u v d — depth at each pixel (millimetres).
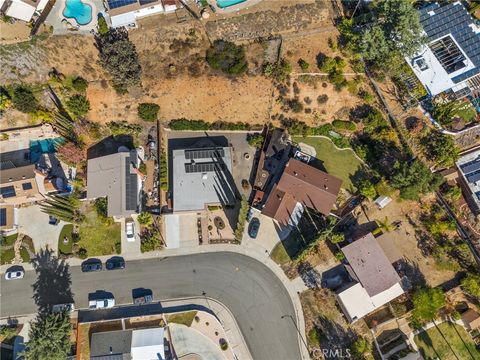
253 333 72938
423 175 69312
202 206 75500
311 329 72188
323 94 76688
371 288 67875
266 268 74812
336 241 71625
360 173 76812
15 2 72188
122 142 79250
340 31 76125
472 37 75125
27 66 75250
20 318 74625
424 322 70688
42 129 77250
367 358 70062
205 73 76625
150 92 77375
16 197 73188
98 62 75938
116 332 71438
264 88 76938
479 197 71688
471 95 75062
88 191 75125
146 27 76000
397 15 69438
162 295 74688
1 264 76375
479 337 69750
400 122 75938
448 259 72562
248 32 76438
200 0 75938
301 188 73875
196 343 72812
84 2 76375
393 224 74562
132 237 75750
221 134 79688
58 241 76562
